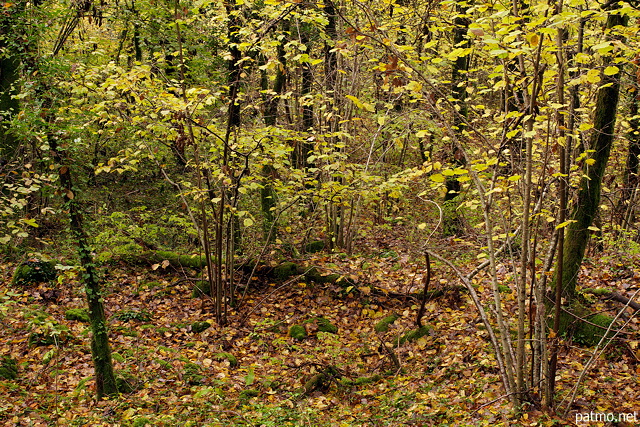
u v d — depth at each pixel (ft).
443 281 27.71
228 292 30.58
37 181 17.17
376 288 29.55
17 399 18.70
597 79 13.34
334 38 34.37
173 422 17.51
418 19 26.32
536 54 13.50
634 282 24.00
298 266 32.35
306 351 24.50
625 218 31.68
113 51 41.68
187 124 24.04
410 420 16.98
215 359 23.70
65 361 22.13
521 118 15.42
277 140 26.07
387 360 22.84
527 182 14.75
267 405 19.39
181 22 25.94
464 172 14.33
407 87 15.31
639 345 19.54
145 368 21.86
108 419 17.60
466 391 18.56
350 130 38.91
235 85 25.36
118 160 25.25
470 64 40.16
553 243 16.70
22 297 26.89
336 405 19.76
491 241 15.62
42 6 21.80
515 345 20.49
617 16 18.47
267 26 23.20
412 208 42.27
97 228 31.24
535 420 14.88
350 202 37.93
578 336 20.86
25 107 18.10
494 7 14.51
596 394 16.99
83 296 28.14
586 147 19.42
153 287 30.94
